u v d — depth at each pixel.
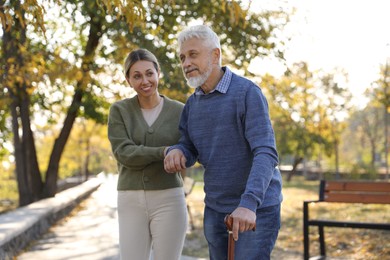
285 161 64.81
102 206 18.23
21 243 9.27
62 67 13.62
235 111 3.50
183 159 3.72
